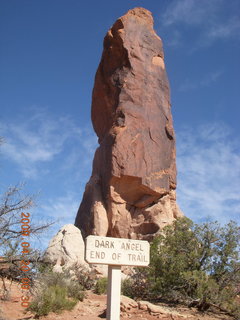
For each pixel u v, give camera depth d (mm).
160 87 37281
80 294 18031
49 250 26641
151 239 29500
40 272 12617
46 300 14508
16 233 11281
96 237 8492
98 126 38625
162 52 39625
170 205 32406
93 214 31625
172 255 18641
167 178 33250
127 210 31953
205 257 18422
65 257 26141
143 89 36031
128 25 38594
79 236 27719
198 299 17141
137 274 20094
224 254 18250
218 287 16906
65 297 16141
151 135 34188
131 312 15406
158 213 31141
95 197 32781
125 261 8633
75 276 23031
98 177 34000
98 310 15820
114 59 38000
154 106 35844
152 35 39656
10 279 12695
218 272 17953
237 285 17781
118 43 37906
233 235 18625
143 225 30859
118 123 34031
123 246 8703
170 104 37594
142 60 37312
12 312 13898
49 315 14312
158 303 18297
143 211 31578
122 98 35312
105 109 37719
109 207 31672
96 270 25562
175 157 35219
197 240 18938
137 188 32125
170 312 15742
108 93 37594
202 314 16375
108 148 33281
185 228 19938
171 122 36281
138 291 19688
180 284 18203
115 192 31875
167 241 19672
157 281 18156
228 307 16672
